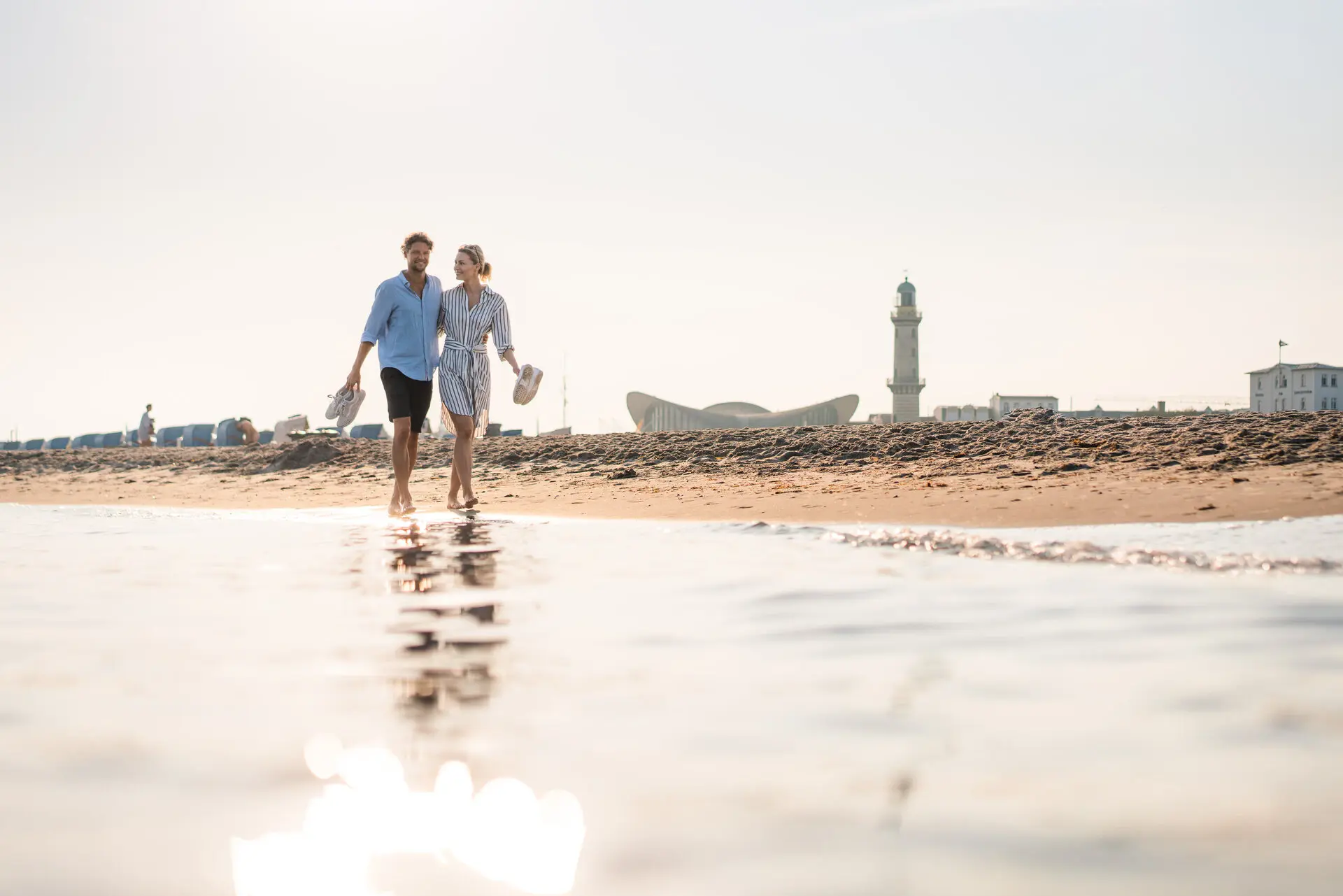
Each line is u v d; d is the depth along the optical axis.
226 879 0.94
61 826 1.08
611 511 6.25
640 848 1.01
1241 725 1.41
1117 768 1.24
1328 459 6.48
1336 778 1.19
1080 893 0.90
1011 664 1.83
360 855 1.00
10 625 2.31
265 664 1.88
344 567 3.53
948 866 0.96
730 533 4.71
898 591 2.74
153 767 1.27
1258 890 0.90
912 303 150.12
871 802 1.13
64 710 1.55
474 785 1.20
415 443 7.03
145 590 2.95
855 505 5.73
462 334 7.09
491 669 1.84
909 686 1.68
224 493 9.83
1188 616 2.27
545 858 0.99
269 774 1.23
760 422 106.56
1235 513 4.54
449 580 3.11
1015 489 6.00
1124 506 4.96
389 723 1.47
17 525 5.93
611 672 1.80
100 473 14.98
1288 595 2.56
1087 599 2.54
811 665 1.85
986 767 1.25
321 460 13.22
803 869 0.96
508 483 9.16
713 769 1.26
